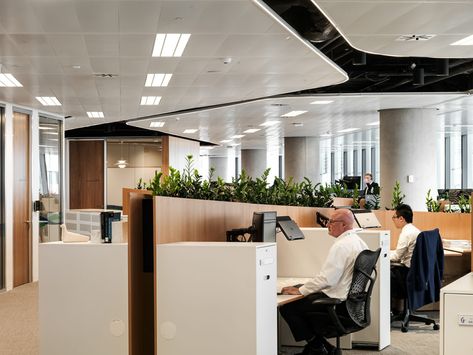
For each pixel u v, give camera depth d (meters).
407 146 12.34
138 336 4.37
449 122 14.80
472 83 10.52
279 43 6.69
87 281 4.31
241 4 5.30
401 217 7.00
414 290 6.44
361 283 4.69
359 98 11.09
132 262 4.30
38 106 10.55
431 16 5.82
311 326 4.74
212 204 5.04
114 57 7.19
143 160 19.66
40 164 10.98
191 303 3.99
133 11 5.43
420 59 10.02
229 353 3.93
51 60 7.26
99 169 19.44
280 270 5.68
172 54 7.11
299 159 18.66
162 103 11.05
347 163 24.62
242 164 24.75
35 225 10.38
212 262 3.96
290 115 13.48
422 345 6.06
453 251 7.69
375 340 5.86
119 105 11.14
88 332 4.30
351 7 5.51
